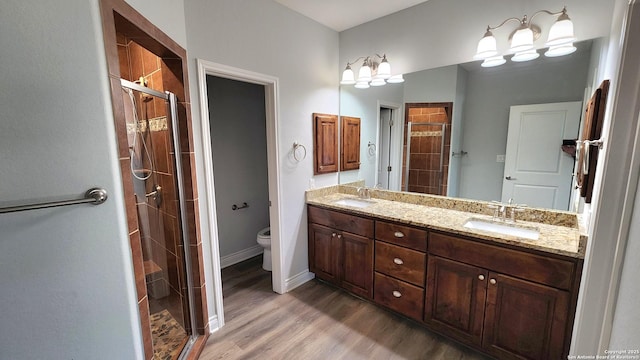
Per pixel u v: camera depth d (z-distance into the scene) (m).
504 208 1.98
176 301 1.94
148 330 1.27
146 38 1.37
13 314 0.96
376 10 2.42
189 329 1.92
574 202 1.80
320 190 2.86
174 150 1.75
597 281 1.04
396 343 1.94
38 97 0.92
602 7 1.57
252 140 3.35
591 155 1.28
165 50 1.55
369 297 2.34
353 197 2.88
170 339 1.88
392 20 2.48
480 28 2.04
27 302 0.97
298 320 2.21
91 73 0.99
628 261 0.75
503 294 1.64
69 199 0.99
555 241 1.53
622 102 0.91
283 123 2.42
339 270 2.56
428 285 1.96
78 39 0.96
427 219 2.01
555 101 1.81
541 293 1.50
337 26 2.74
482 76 2.08
